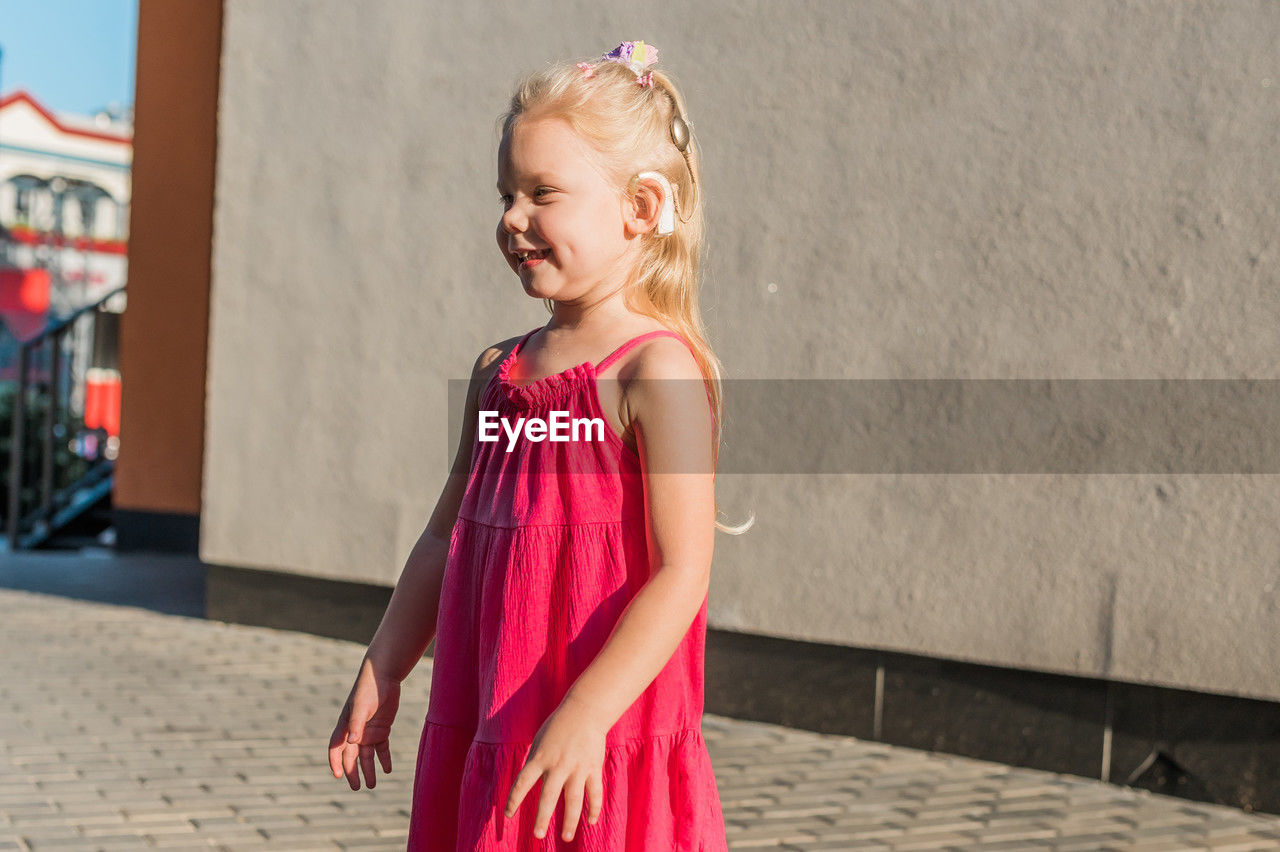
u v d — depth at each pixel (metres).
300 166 7.05
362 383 6.81
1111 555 4.64
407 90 6.66
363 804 4.29
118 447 9.52
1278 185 4.31
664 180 1.80
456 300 6.49
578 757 1.61
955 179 4.95
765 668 5.43
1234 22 4.39
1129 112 4.59
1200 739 4.52
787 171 5.33
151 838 3.89
